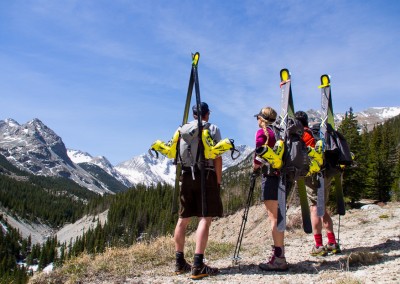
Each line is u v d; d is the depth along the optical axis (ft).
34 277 21.83
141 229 375.66
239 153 18.62
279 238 19.27
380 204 52.54
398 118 443.32
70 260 23.61
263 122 19.79
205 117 20.06
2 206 653.71
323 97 22.76
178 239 19.77
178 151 19.83
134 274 20.25
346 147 21.90
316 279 16.78
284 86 19.66
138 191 472.03
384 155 138.10
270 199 19.02
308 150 20.20
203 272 18.53
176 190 20.62
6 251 418.31
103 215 560.20
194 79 19.77
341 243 26.58
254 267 20.44
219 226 185.26
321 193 21.63
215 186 19.06
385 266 17.67
